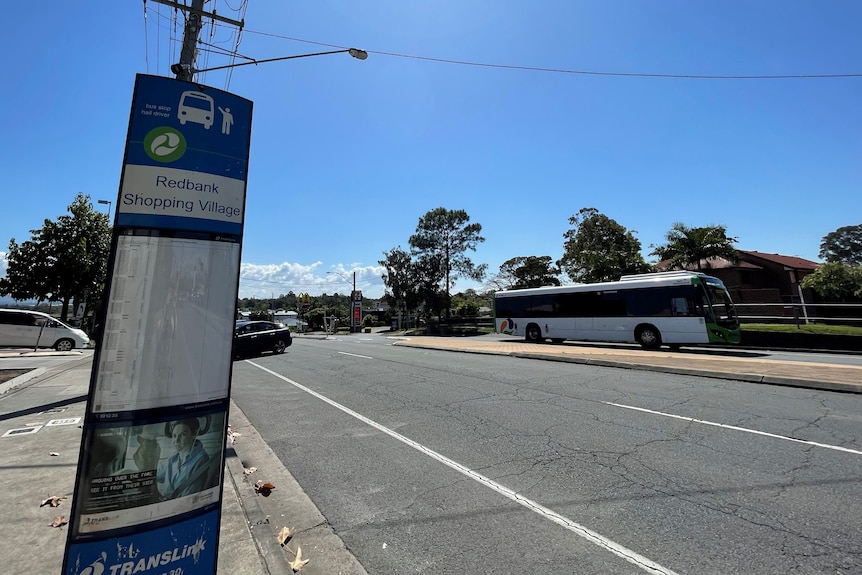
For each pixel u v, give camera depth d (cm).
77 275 3045
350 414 780
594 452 545
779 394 852
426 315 5334
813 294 3453
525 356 1587
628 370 1207
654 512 388
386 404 850
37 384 1128
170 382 229
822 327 1891
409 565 320
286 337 2128
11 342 2166
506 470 496
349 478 488
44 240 3053
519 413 745
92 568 208
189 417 234
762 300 3106
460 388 991
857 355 1532
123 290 223
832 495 412
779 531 351
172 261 235
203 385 240
